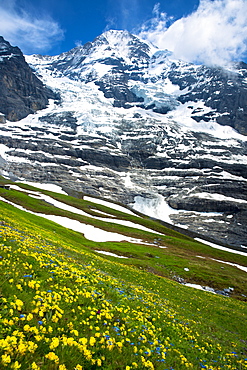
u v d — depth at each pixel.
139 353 7.88
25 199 142.50
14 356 5.16
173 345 10.69
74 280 11.97
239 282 83.69
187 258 102.56
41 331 6.40
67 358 5.87
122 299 13.17
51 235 52.41
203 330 18.16
